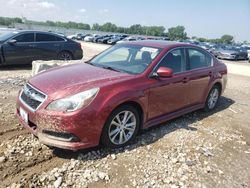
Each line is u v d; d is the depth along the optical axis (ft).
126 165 12.16
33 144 13.24
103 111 11.93
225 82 21.33
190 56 17.53
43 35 35.50
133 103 13.43
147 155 13.12
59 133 11.55
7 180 10.54
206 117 19.42
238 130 17.65
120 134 13.26
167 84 15.08
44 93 11.97
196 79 17.47
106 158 12.53
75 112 11.32
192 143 14.85
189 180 11.53
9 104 18.63
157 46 16.30
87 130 11.69
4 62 32.53
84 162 12.09
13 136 13.94
